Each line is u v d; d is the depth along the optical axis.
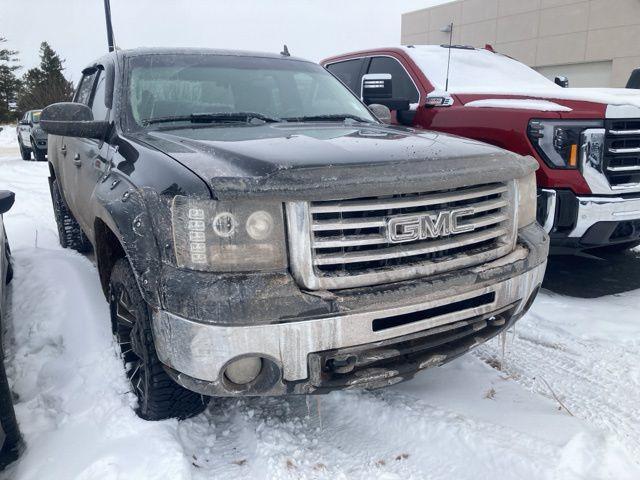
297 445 2.41
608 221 3.94
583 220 3.94
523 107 4.17
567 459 2.17
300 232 2.04
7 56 56.78
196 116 3.19
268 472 2.24
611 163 4.04
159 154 2.42
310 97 3.75
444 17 24.59
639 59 18.59
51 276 4.13
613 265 5.03
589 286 4.48
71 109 3.07
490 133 4.34
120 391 2.66
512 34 22.41
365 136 2.76
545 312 3.88
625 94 4.51
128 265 2.53
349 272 2.12
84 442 2.37
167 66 3.49
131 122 3.08
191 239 2.02
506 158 2.57
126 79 3.32
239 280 2.01
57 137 4.49
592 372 3.07
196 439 2.47
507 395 2.78
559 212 3.99
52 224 6.79
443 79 5.39
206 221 2.01
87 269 4.28
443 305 2.27
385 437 2.47
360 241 2.10
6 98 55.75
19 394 2.86
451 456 2.30
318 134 2.81
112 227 2.44
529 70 6.02
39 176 13.18
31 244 5.62
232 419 2.64
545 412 2.60
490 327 2.57
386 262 2.19
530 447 2.28
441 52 5.89
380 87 4.79
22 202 8.81
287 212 2.05
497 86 5.25
